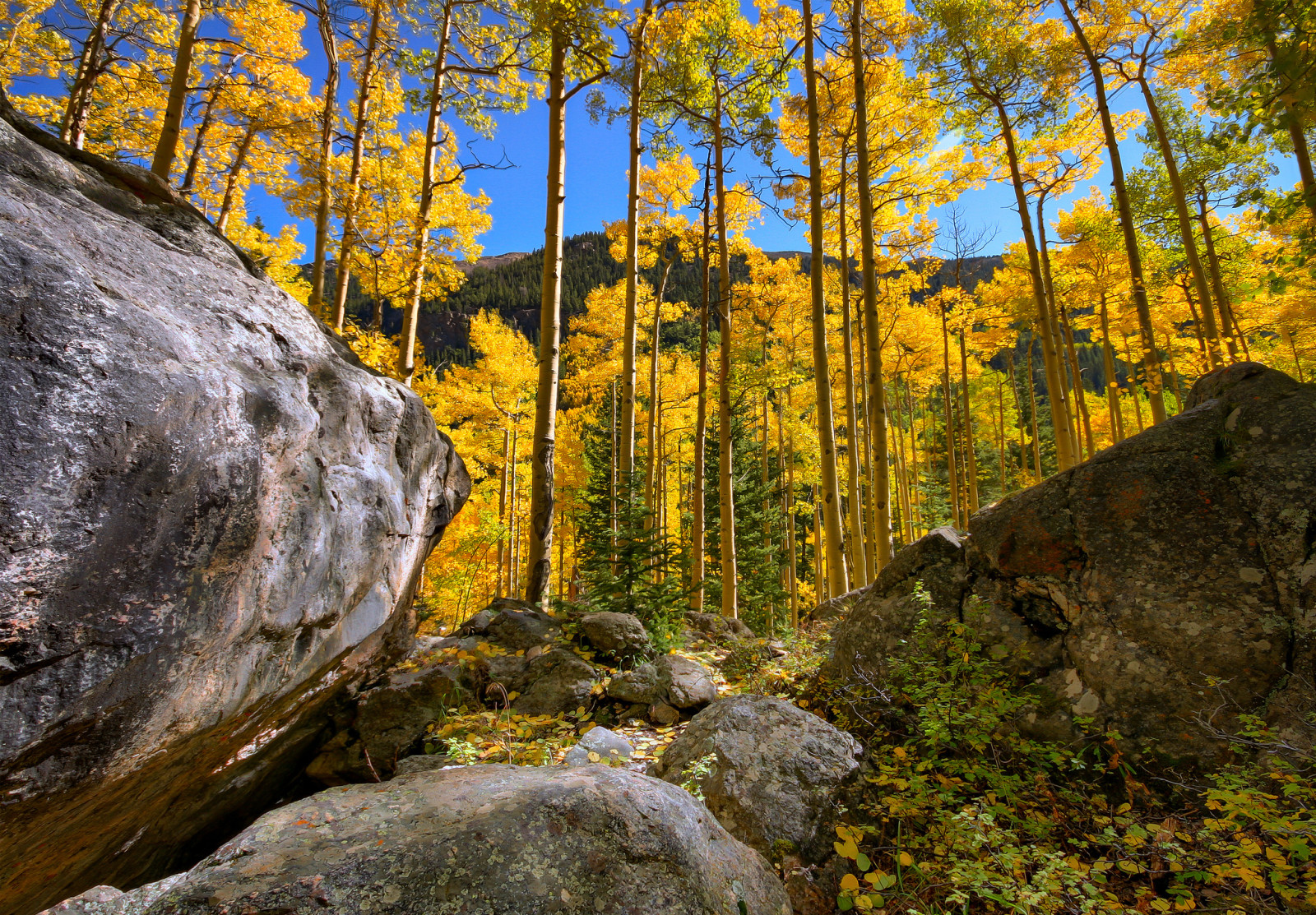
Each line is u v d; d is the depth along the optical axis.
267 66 9.57
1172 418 3.16
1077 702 2.82
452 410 15.65
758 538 16.92
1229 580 2.66
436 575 13.09
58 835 1.58
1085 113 11.62
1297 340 14.02
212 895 1.23
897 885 2.13
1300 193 4.29
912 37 9.75
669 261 14.95
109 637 1.29
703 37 9.74
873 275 7.88
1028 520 3.32
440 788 1.81
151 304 1.58
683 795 1.91
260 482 1.71
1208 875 1.86
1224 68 9.67
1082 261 14.35
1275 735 2.27
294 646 2.15
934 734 2.77
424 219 9.35
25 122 1.81
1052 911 1.81
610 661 4.40
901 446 20.42
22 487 1.09
